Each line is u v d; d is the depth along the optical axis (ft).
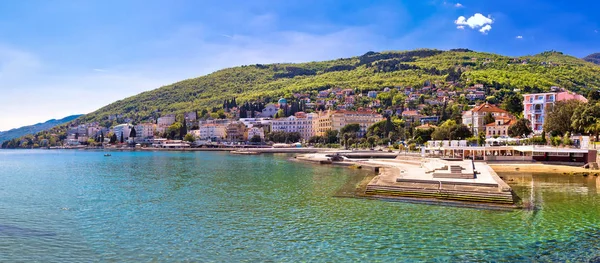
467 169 246.06
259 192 226.99
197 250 124.16
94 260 117.50
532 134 546.26
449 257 115.96
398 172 276.21
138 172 365.61
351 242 129.49
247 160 544.21
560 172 312.91
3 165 511.40
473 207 176.76
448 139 579.48
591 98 529.04
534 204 184.24
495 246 124.88
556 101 527.40
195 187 251.60
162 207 186.60
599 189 228.63
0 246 130.41
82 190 244.42
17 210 183.73
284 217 162.91
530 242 128.57
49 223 159.02
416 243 127.85
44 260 118.11
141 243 131.95
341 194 214.28
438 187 199.82
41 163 545.44
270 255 118.93
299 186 250.78
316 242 130.00
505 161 371.15
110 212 177.37
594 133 395.75
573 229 142.41
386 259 114.62
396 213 166.91
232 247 126.31
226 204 191.42
